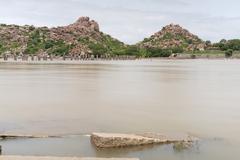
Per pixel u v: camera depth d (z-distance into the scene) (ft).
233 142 66.69
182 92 143.95
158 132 73.36
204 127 79.05
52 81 188.96
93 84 174.60
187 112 97.60
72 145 63.82
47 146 63.36
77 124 80.48
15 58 632.38
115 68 355.15
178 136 69.26
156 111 98.58
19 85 166.61
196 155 58.80
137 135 67.26
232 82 192.03
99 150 60.90
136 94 136.05
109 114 92.94
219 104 112.06
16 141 66.33
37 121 83.30
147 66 419.13
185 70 323.98
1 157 49.98
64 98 122.42
